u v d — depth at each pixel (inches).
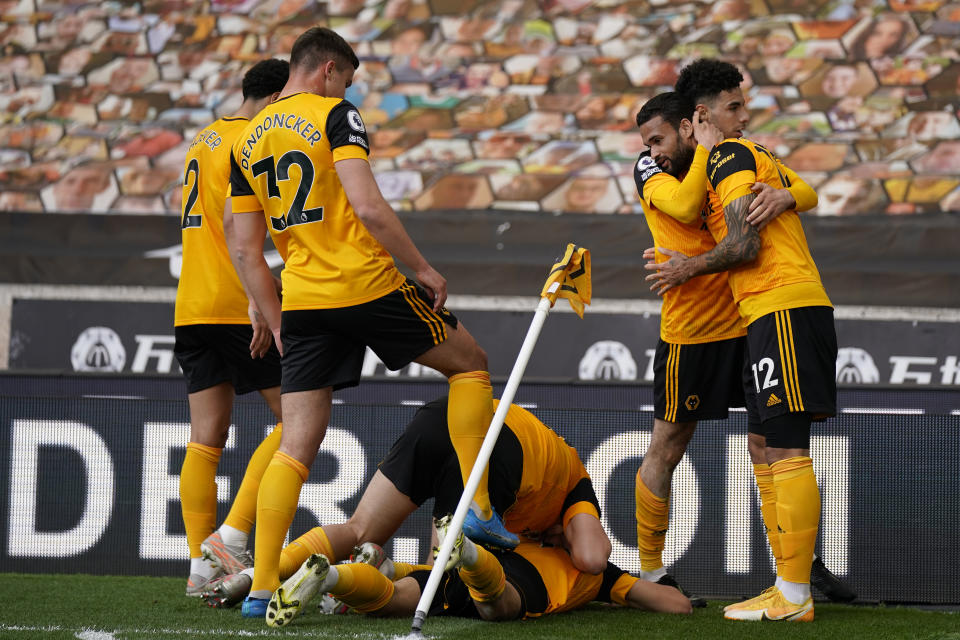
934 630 381.1
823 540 484.1
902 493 485.7
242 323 463.8
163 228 991.0
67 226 988.6
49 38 1047.6
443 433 410.0
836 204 981.2
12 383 524.4
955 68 1002.7
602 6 1034.7
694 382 448.5
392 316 375.2
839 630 374.6
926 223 952.9
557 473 415.2
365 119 1026.7
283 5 1049.5
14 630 344.2
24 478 511.8
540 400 521.3
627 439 503.8
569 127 1021.2
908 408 510.0
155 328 949.2
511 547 395.5
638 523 466.9
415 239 976.3
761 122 1011.3
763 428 403.2
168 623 360.2
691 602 444.1
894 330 911.7
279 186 378.6
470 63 1034.7
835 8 1016.9
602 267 953.5
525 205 1001.5
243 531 439.8
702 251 448.8
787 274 398.6
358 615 383.2
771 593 408.2
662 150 458.6
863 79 1008.9
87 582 477.7
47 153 1027.3
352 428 509.7
